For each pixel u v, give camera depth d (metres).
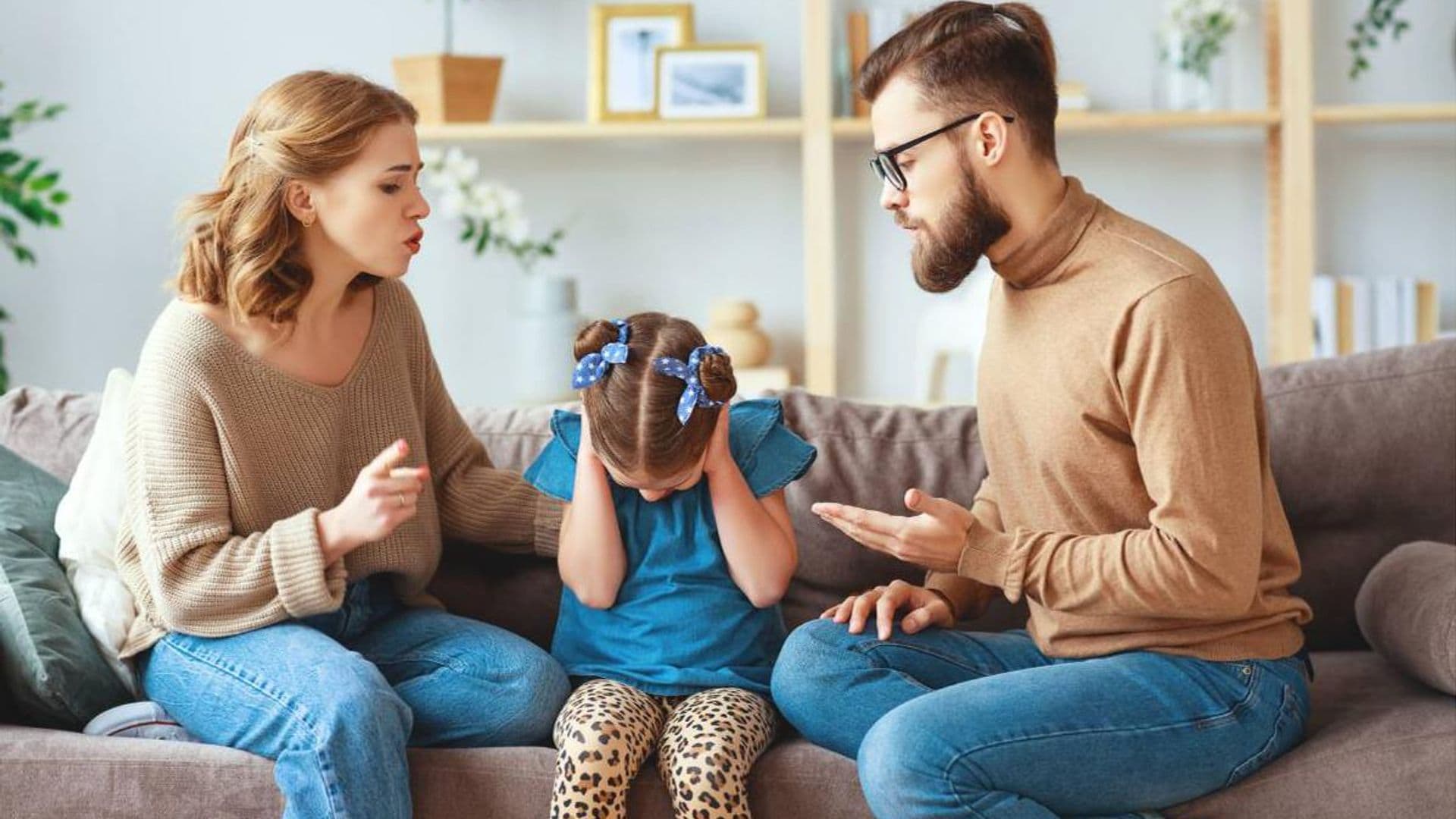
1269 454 2.04
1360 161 3.76
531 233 3.81
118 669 1.86
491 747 1.76
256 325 1.85
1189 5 3.54
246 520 1.83
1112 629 1.69
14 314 3.75
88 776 1.68
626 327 1.84
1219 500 1.57
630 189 3.80
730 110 3.56
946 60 1.68
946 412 2.20
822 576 2.11
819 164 3.49
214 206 1.84
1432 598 1.76
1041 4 3.71
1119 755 1.58
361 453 1.95
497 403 3.85
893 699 1.71
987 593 1.93
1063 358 1.68
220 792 1.67
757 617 1.89
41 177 3.42
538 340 3.56
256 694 1.69
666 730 1.72
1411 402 2.06
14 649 1.79
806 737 1.78
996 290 1.84
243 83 3.72
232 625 1.76
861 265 3.79
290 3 3.72
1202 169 3.75
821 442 2.15
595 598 1.87
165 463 1.77
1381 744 1.63
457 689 1.78
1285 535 1.74
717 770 1.61
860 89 1.77
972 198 1.69
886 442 2.15
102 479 1.95
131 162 3.73
